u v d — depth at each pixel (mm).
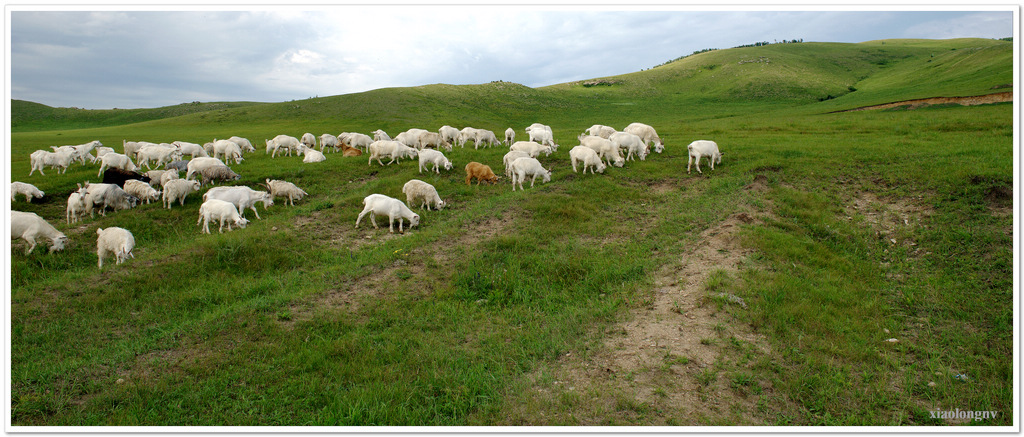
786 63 97500
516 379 6238
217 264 10055
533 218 12836
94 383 6117
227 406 5812
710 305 7809
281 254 10719
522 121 61281
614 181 16297
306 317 8125
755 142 23125
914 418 5551
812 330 7215
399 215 12406
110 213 13727
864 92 68125
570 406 5625
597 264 9969
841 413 5539
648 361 6422
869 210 13172
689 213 12938
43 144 38156
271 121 62156
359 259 10453
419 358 6828
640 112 68375
